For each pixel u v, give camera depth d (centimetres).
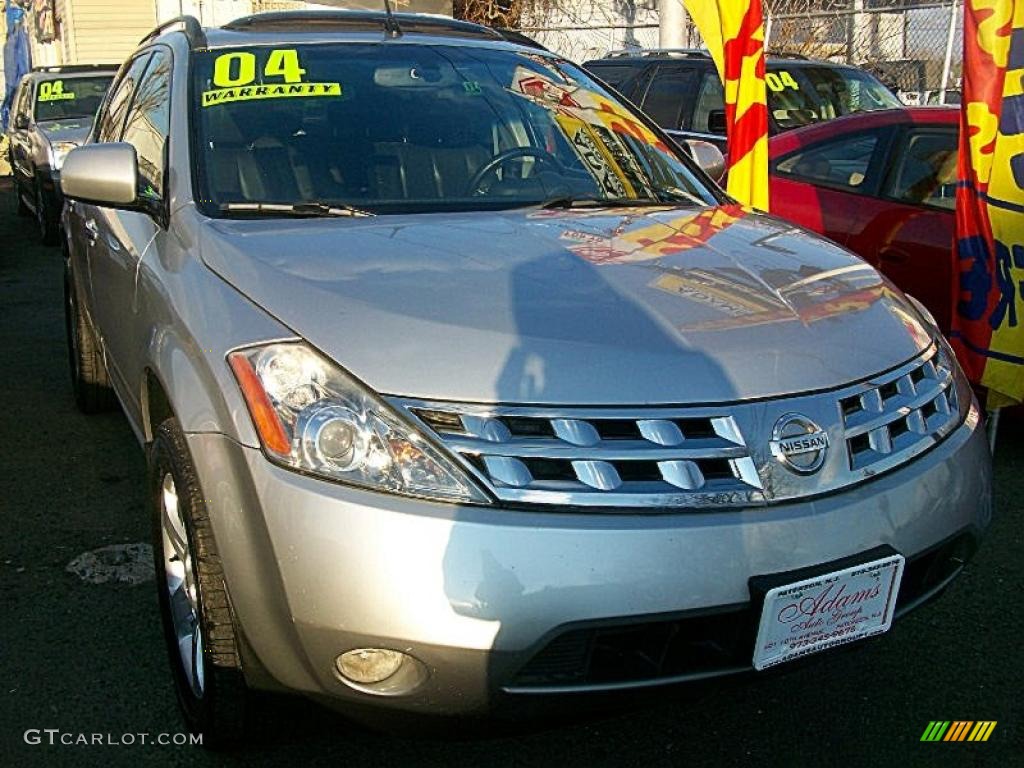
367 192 322
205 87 349
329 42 382
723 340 238
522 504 214
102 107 504
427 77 374
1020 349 418
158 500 281
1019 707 296
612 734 283
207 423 236
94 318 425
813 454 231
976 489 262
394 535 209
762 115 518
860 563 228
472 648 208
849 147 568
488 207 324
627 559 211
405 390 219
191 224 296
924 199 523
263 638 223
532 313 238
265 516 219
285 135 335
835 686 305
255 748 272
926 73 1303
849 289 279
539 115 373
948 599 355
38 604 345
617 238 293
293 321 236
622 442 219
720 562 216
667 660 221
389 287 246
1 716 286
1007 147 407
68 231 486
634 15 1580
